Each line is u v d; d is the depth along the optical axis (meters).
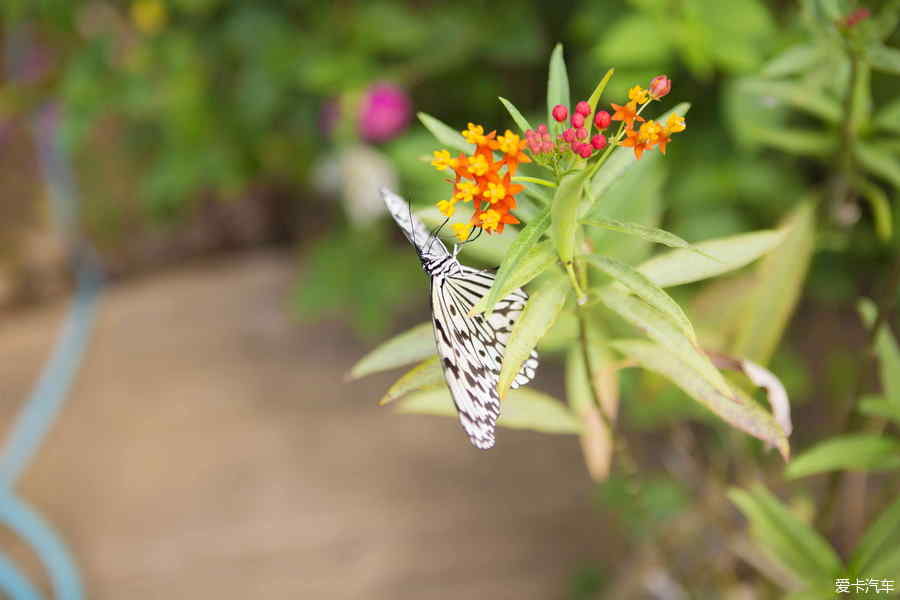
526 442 1.50
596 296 0.77
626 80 1.12
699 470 1.06
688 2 1.04
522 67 1.46
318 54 1.40
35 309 1.92
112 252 1.97
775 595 0.99
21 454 1.57
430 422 1.55
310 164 1.63
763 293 0.89
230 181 1.59
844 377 1.35
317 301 1.47
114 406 1.64
